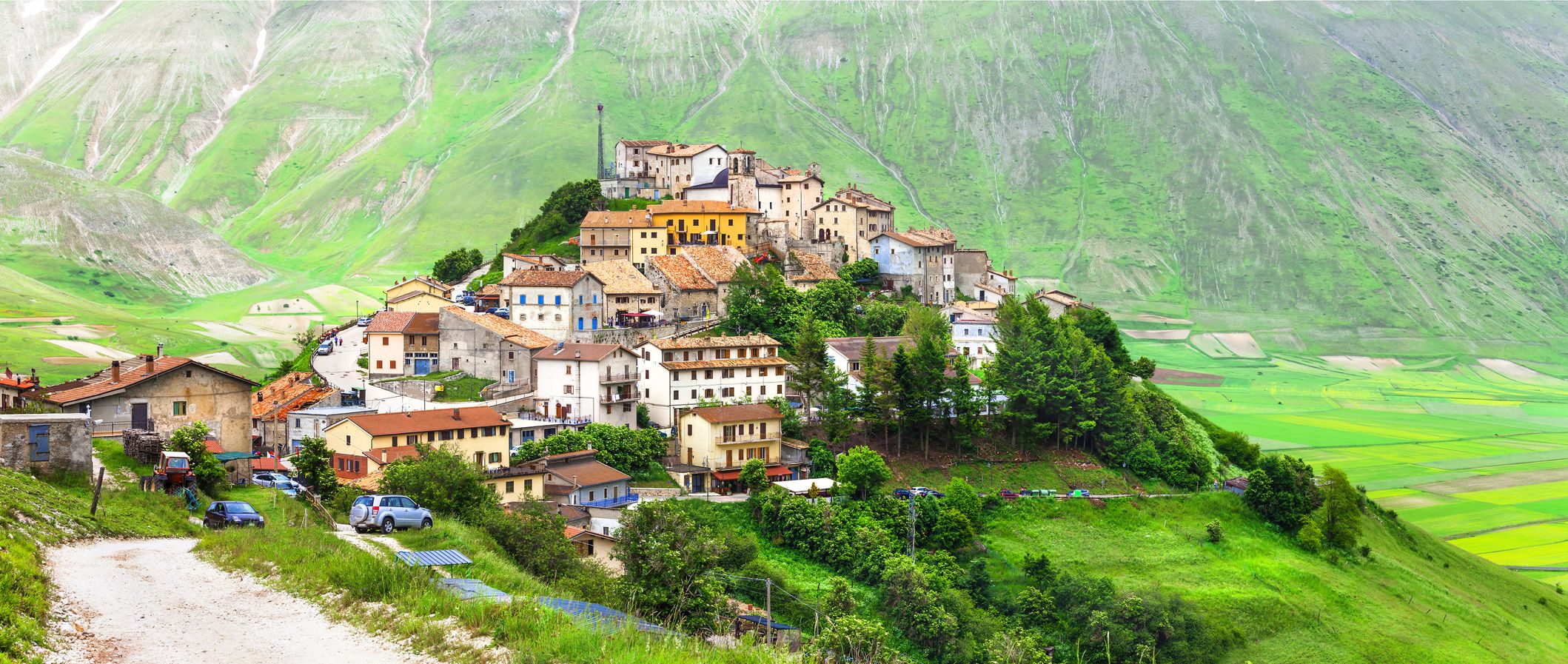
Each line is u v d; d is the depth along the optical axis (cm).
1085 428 18775
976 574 14275
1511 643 16250
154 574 6059
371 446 13312
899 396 17600
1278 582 16038
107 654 4712
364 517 8044
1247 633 14650
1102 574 15400
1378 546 19512
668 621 7656
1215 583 15588
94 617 5181
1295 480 18550
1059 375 19075
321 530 7456
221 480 10000
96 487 7925
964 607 13188
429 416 14050
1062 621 13750
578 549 11406
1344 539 17950
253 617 5409
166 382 11962
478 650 5044
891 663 9194
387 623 5369
